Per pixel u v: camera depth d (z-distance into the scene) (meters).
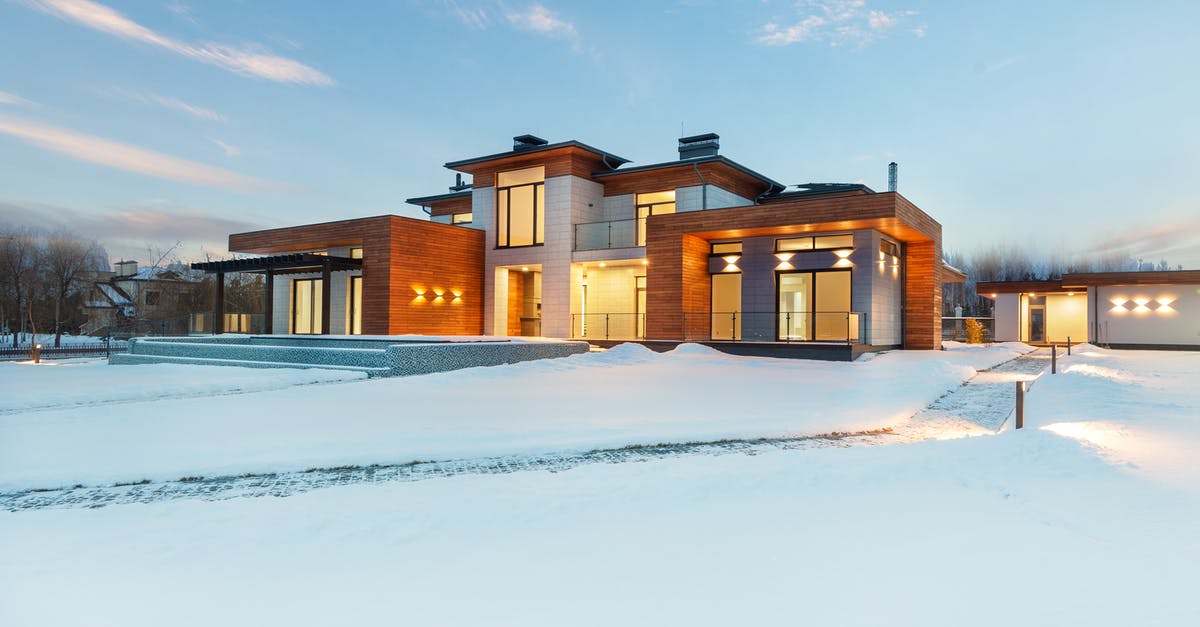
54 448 6.77
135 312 47.53
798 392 11.59
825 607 2.96
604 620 2.87
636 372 14.80
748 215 19.05
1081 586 3.12
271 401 10.02
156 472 6.03
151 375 13.48
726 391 11.69
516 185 24.25
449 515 4.63
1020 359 22.11
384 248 21.50
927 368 14.88
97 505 5.22
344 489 5.52
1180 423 7.55
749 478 5.54
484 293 24.62
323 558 3.78
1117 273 28.78
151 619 2.97
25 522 4.56
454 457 6.97
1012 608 2.90
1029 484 4.98
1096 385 11.50
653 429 8.20
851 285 19.48
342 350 14.57
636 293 22.73
